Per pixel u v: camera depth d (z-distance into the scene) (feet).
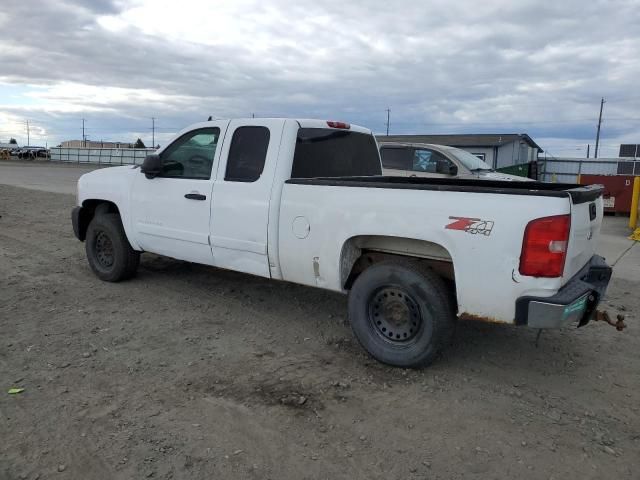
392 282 13.56
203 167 17.72
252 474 9.46
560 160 107.14
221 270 23.41
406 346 13.67
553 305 11.50
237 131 16.83
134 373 13.29
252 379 13.14
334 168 17.61
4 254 26.21
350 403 12.09
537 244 11.55
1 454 9.83
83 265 24.17
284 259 15.55
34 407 11.50
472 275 12.33
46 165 179.01
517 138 104.01
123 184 20.11
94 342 15.16
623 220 50.06
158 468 9.53
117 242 20.59
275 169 15.71
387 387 12.94
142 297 19.51
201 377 13.17
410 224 12.99
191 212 17.75
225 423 11.09
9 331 15.79
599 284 13.80
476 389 12.94
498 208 11.94
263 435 10.69
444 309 13.09
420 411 11.83
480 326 17.24
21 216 40.45
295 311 18.37
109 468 9.50
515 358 14.83
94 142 353.10
